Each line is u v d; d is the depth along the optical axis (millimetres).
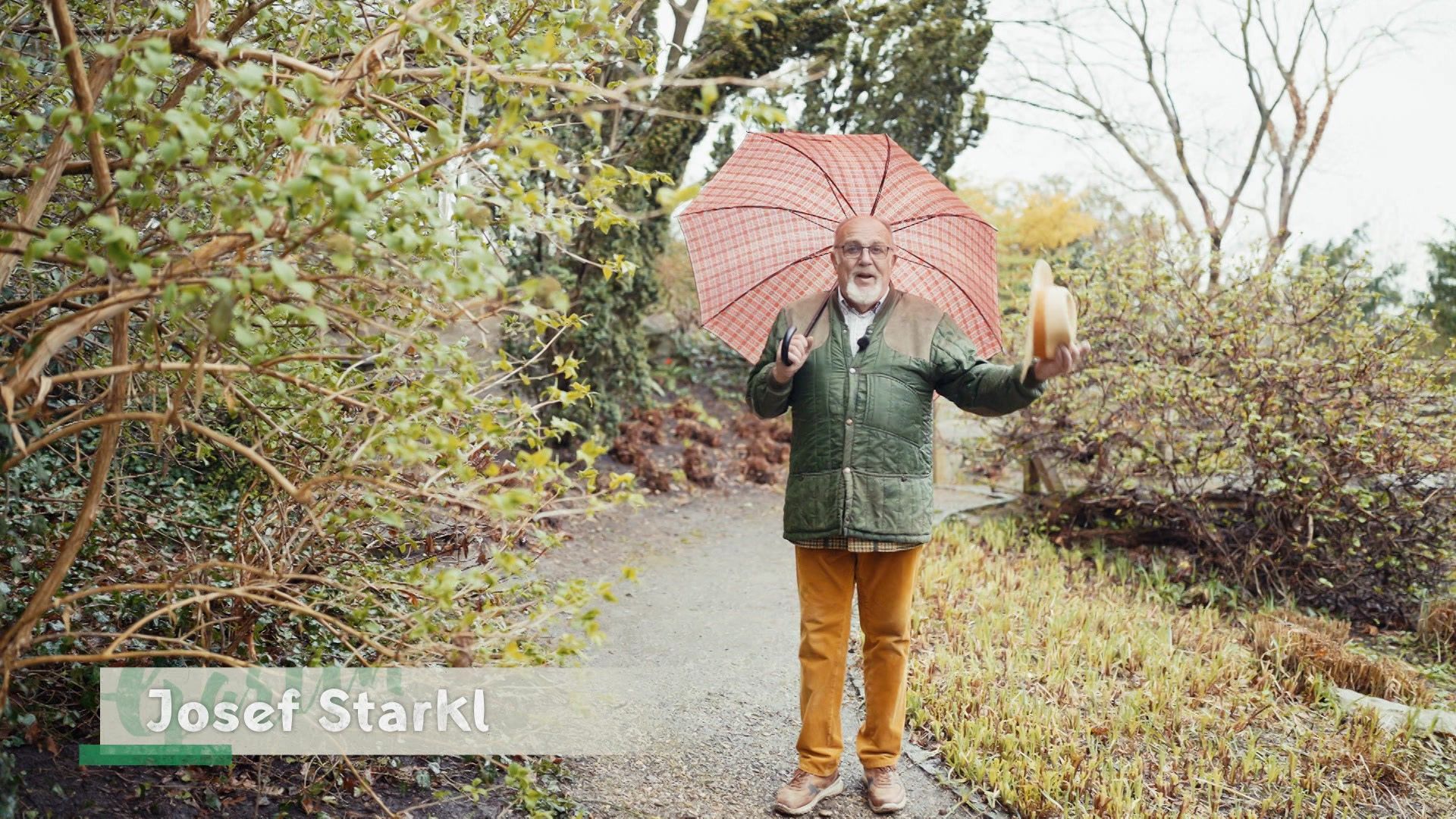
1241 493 6590
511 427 2326
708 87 1835
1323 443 6188
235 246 1795
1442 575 6180
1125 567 6680
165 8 1752
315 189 1657
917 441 3053
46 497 2645
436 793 2832
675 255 13445
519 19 2438
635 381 9812
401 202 1875
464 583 2248
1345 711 4340
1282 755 3889
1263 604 6215
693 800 3221
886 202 3293
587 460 2023
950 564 6160
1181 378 6402
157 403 2723
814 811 3197
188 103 1820
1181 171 15898
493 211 2426
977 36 11102
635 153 8562
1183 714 4137
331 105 1759
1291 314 6605
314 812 2584
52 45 2561
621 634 5133
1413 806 3576
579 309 8742
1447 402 6172
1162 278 6805
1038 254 18328
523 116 2059
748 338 3436
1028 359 2664
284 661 2959
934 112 11242
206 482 3385
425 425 2023
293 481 2588
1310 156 14859
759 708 4141
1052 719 3885
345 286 2102
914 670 4406
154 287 1696
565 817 2961
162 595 2463
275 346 2426
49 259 1714
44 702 2594
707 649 4957
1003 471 9070
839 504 2986
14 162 2182
